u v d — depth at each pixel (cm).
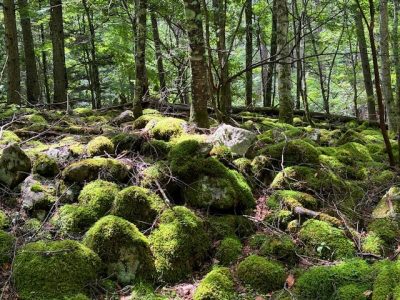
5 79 1622
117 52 1570
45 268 427
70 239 491
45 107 1094
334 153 729
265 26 1673
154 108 996
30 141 696
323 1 1273
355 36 1611
